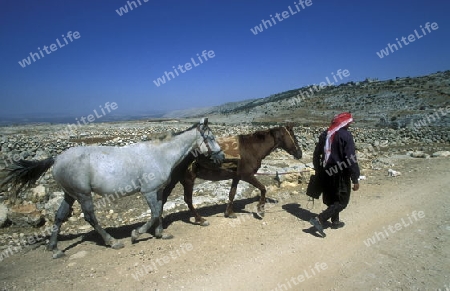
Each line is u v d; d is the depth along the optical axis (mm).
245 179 6938
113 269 4957
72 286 4484
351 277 4844
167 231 6461
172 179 6598
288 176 10391
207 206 8094
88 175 5277
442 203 7770
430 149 16734
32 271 4891
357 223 6773
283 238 6105
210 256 5426
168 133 5934
